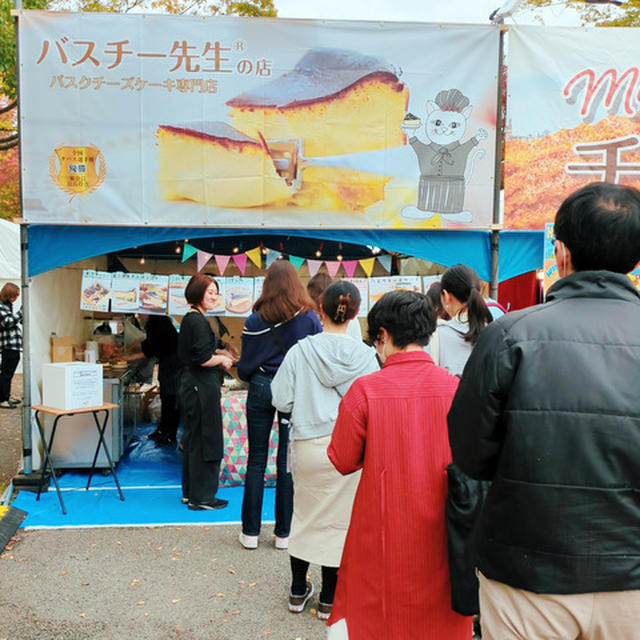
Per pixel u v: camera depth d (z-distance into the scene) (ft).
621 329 4.63
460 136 16.06
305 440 9.76
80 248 15.88
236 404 16.98
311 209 15.90
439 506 6.45
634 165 16.22
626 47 16.10
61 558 12.34
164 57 15.48
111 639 9.50
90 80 15.42
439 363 10.07
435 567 6.41
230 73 15.60
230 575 11.74
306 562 10.32
